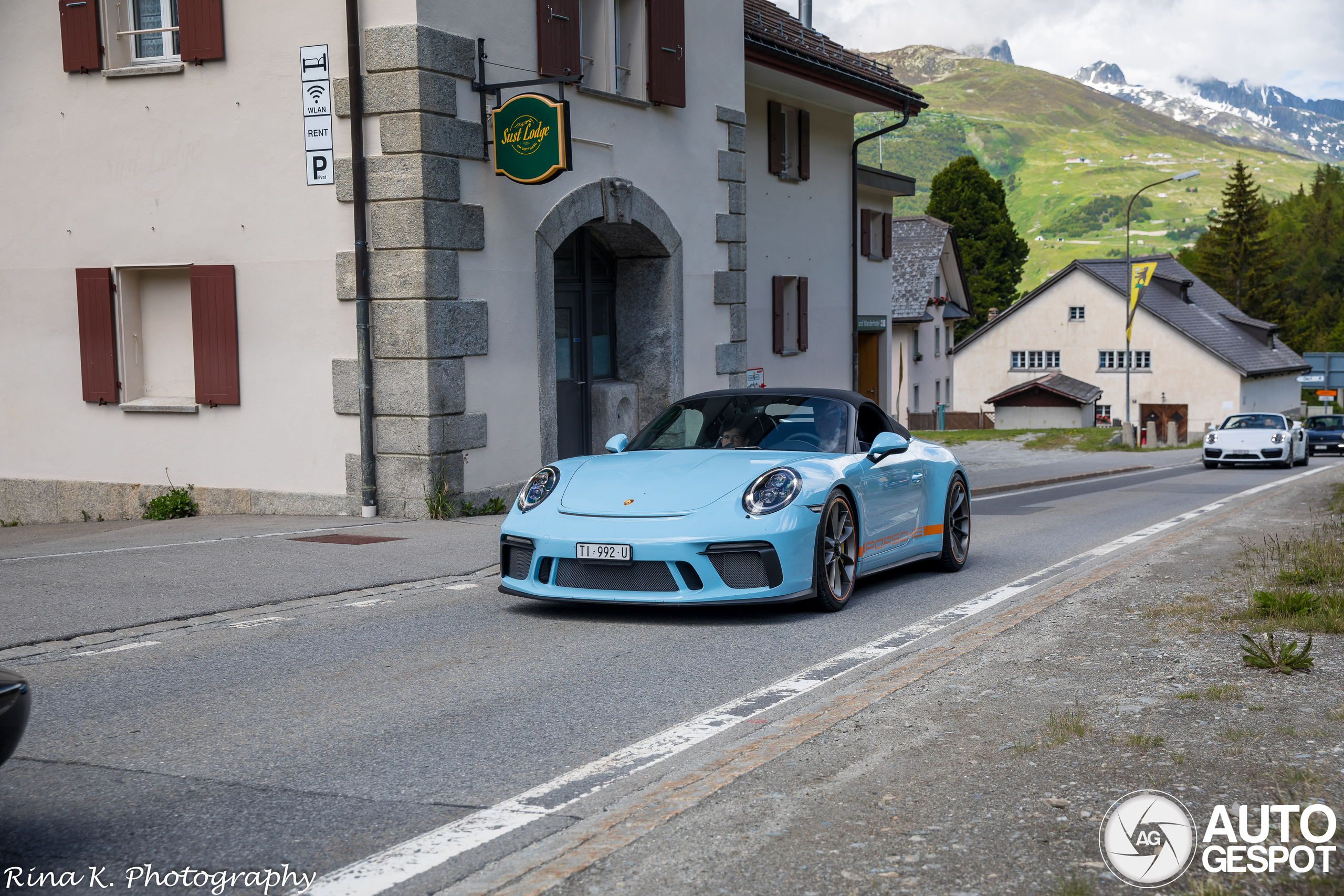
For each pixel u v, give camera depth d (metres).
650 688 4.99
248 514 11.83
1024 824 3.13
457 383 11.25
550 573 6.46
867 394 26.66
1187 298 64.56
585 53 13.68
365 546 9.25
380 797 3.58
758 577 6.27
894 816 3.21
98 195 12.23
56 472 12.77
